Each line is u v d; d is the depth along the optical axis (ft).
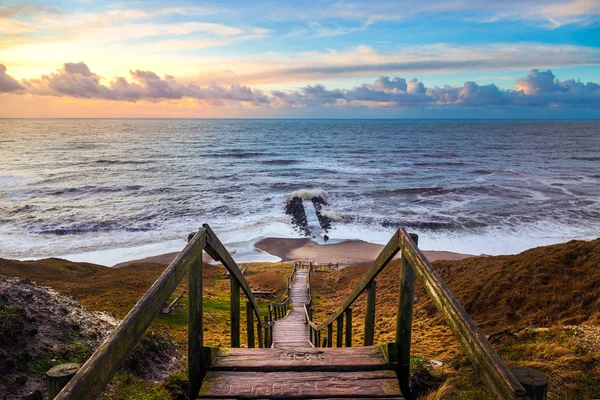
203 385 10.12
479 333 6.08
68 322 21.22
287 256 111.55
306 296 76.28
